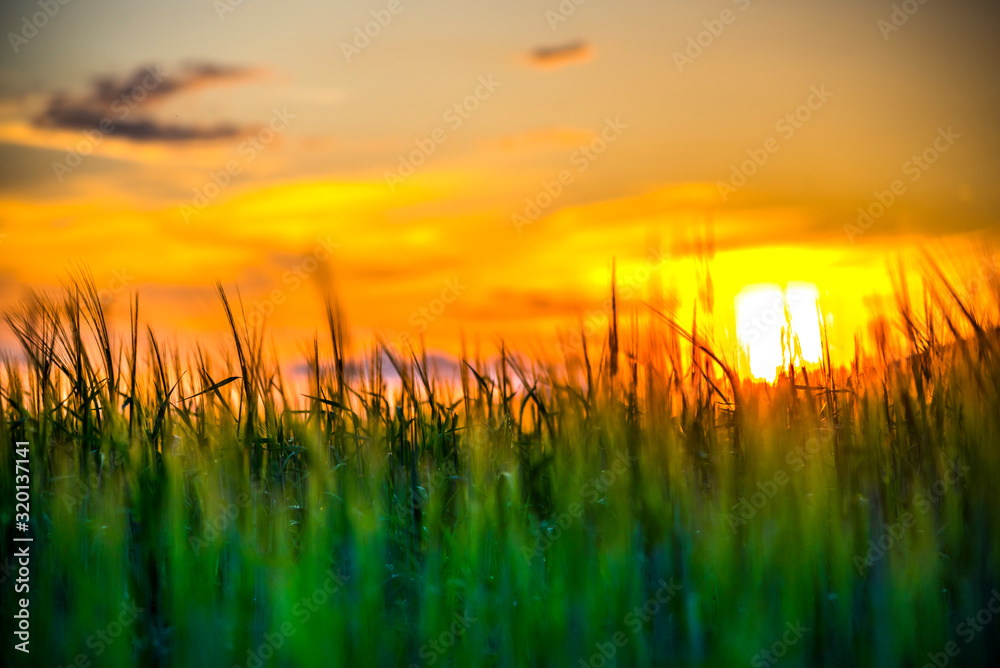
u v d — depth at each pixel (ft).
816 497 8.33
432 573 8.23
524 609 7.81
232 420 9.30
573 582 8.04
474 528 8.45
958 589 8.05
